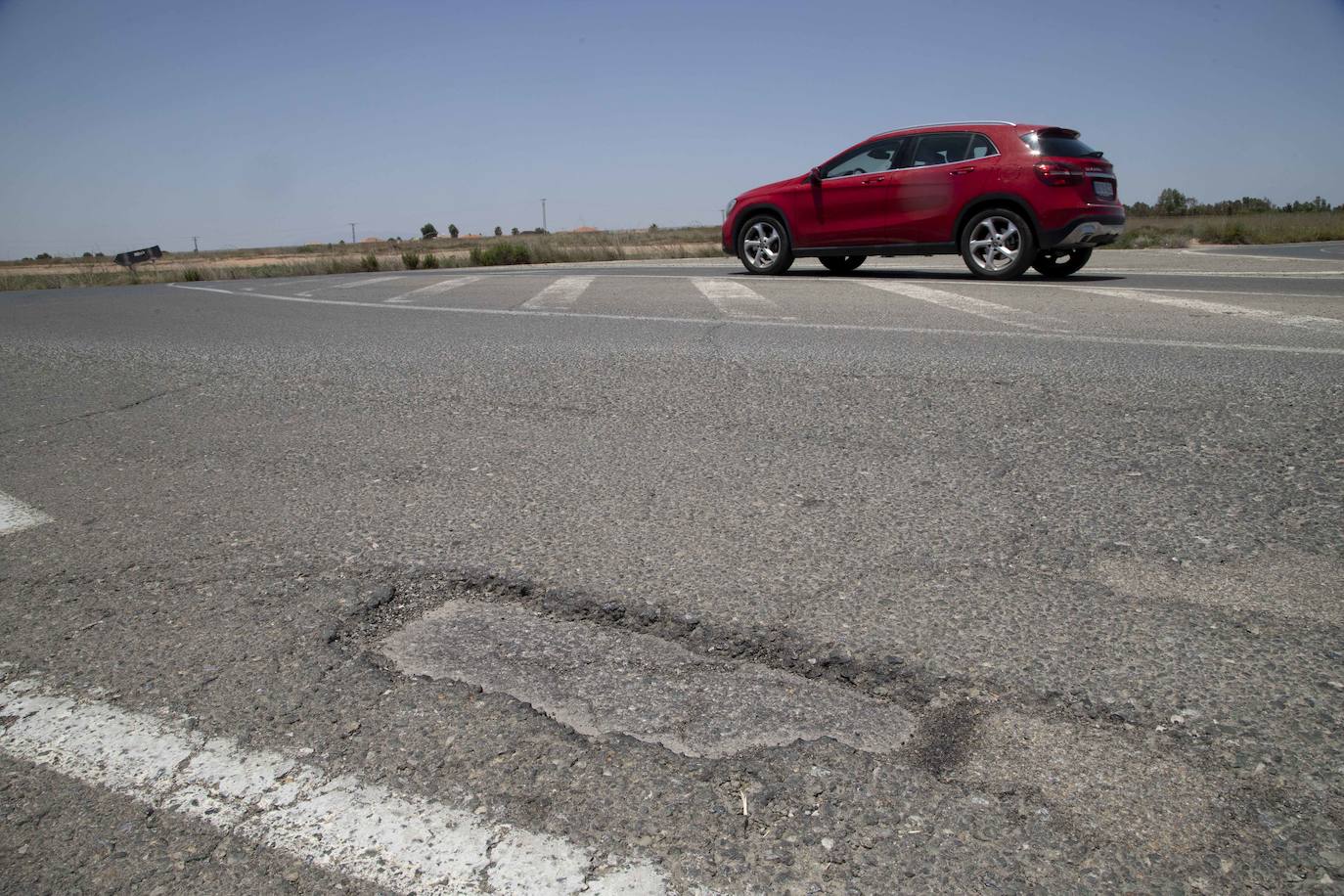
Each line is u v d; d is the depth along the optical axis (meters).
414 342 6.23
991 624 2.12
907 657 1.99
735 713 1.80
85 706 1.89
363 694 1.90
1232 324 6.09
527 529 2.77
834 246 10.72
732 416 4.00
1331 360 4.77
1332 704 1.79
